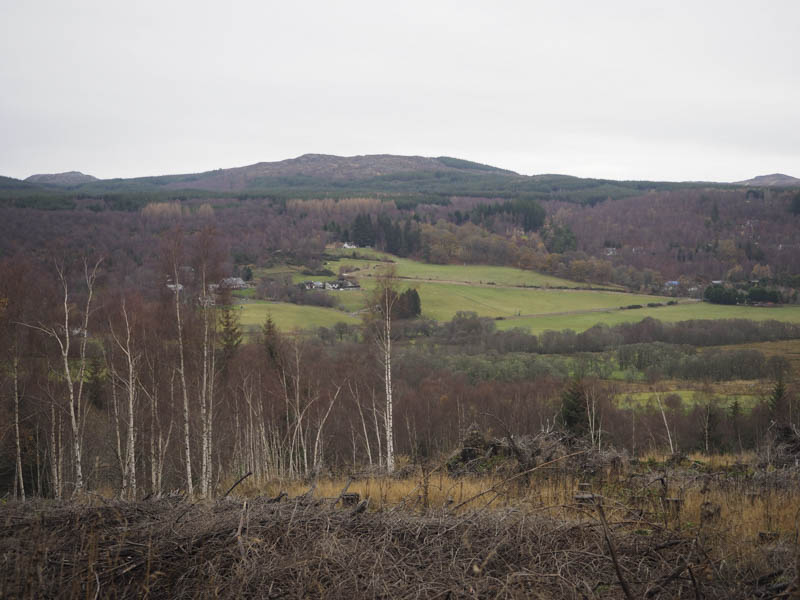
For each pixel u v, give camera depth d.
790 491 7.91
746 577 4.70
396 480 11.18
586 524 5.40
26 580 4.09
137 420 23.17
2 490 25.58
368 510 7.10
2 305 19.14
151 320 21.31
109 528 5.41
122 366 21.55
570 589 4.31
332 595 4.28
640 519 5.98
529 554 4.85
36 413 21.59
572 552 4.90
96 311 21.27
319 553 4.83
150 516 5.84
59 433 20.88
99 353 25.84
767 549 5.31
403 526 5.50
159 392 23.75
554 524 5.50
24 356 20.75
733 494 7.93
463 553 4.97
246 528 5.24
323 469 15.39
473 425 13.84
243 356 29.22
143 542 5.10
